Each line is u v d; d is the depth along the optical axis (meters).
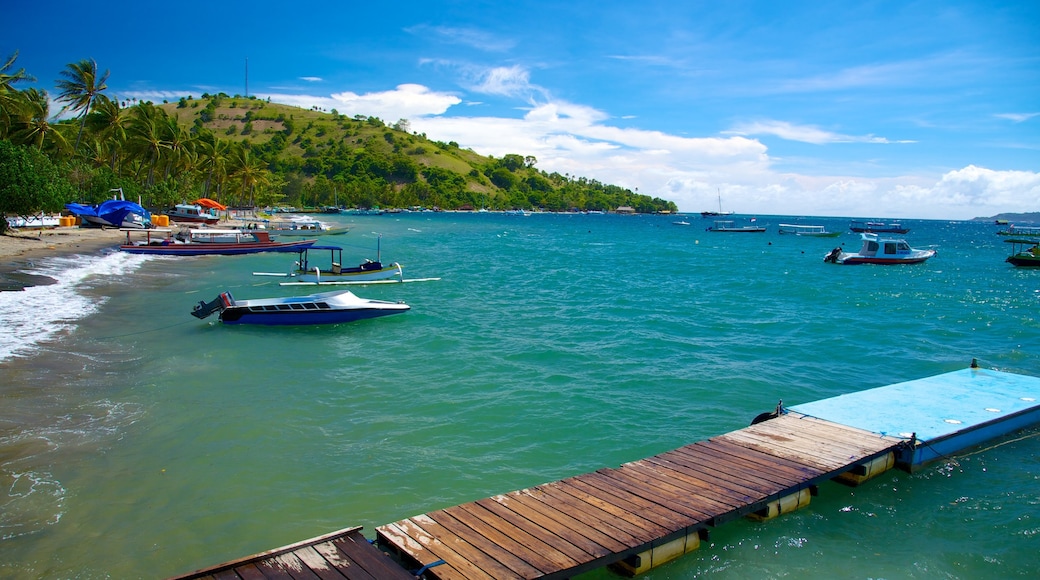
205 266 44.56
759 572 8.55
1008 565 8.80
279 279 38.16
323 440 12.77
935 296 35.47
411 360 19.38
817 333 24.38
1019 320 27.62
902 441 11.59
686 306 30.73
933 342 23.09
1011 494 10.80
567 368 18.64
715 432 13.65
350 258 55.56
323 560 7.62
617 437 13.27
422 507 10.12
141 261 44.25
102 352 19.09
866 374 18.64
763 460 10.86
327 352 20.23
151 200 81.12
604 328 24.77
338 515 9.81
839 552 9.07
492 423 13.96
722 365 19.27
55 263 37.78
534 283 39.91
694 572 8.51
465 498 10.46
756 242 96.31
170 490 10.41
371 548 7.91
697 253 71.31
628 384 17.08
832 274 47.47
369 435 13.10
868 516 10.05
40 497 9.98
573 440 13.08
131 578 8.05
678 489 9.76
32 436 12.34
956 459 12.07
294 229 79.38
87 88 69.81
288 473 11.19
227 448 12.16
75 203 67.50
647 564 8.37
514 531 8.43
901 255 53.84
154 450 11.94
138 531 9.16
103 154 83.94
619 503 9.29
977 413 13.21
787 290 37.50
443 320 26.02
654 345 21.81
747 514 9.69
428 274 44.12
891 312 29.69
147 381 16.22
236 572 7.34
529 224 170.00
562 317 27.17
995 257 69.81
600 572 8.59
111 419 13.41
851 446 11.42
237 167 110.19
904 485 11.09
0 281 30.00
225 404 14.67
